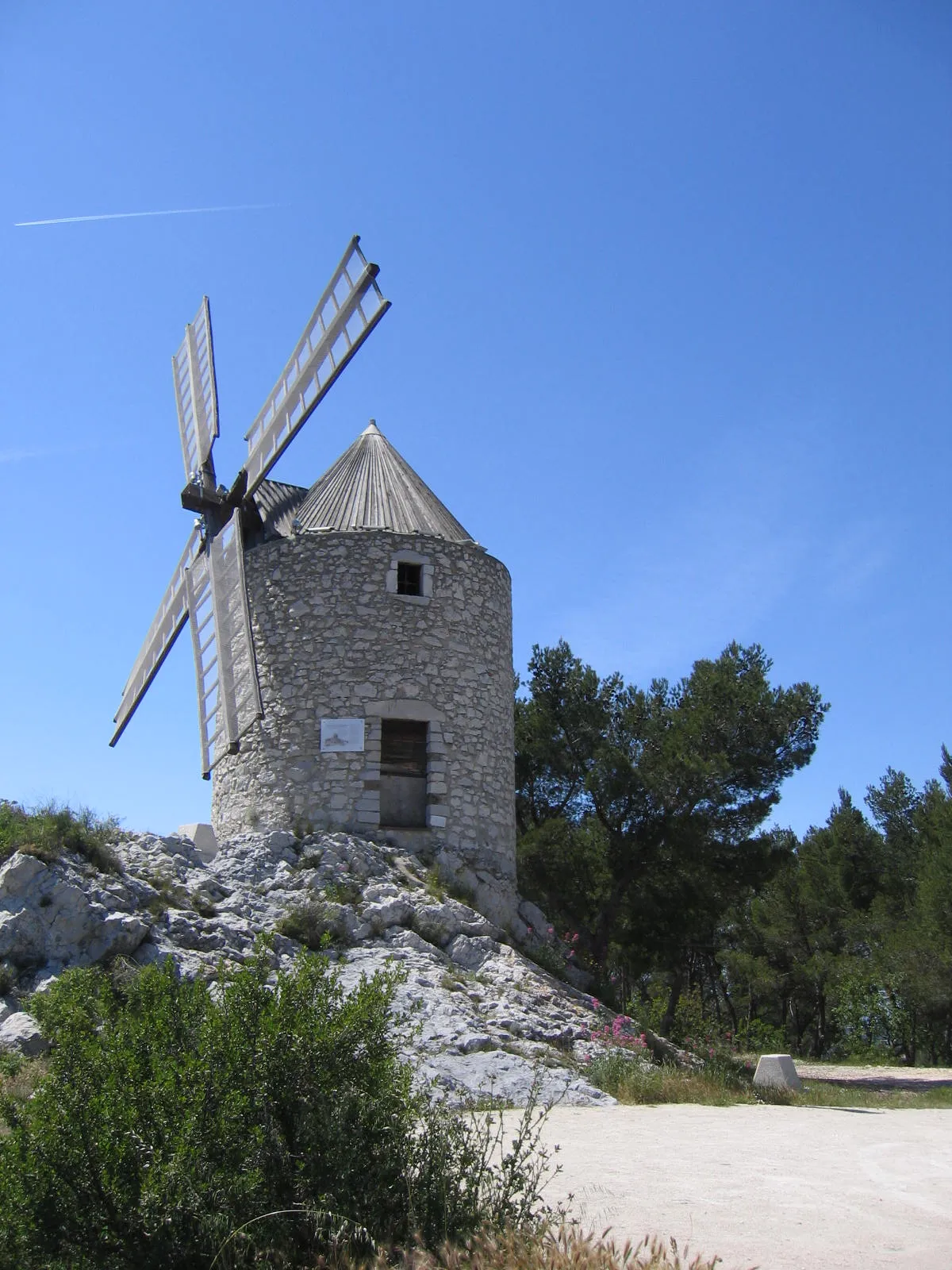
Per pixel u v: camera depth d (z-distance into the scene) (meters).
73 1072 6.15
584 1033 14.08
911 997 31.06
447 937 15.72
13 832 13.67
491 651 19.59
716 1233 6.12
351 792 17.64
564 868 22.50
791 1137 9.98
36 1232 5.61
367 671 18.25
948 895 29.70
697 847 21.59
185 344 22.97
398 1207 6.04
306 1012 6.51
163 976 6.98
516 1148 6.54
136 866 14.84
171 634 21.72
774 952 36.97
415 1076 11.02
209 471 20.72
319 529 19.28
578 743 23.81
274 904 15.37
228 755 18.22
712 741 22.61
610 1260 5.10
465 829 18.17
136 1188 5.77
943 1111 14.33
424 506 20.39
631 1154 8.55
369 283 17.12
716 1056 16.89
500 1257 5.26
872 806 45.22
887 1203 7.12
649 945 23.03
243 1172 5.87
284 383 19.30
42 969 12.20
